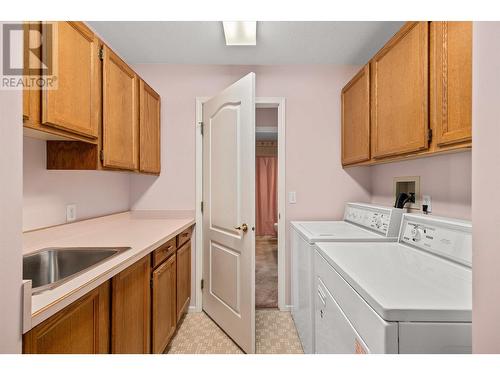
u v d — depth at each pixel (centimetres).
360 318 92
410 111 148
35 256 142
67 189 183
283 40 222
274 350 200
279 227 268
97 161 160
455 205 156
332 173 267
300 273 207
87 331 105
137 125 209
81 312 102
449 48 121
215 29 206
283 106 266
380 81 182
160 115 263
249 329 194
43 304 81
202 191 264
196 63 263
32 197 156
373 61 192
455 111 118
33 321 75
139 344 150
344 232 196
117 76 178
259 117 367
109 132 168
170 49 237
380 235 183
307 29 206
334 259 126
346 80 266
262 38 219
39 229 157
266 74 266
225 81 265
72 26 135
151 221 251
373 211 207
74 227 183
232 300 216
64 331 93
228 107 221
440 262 122
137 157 209
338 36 215
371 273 106
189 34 213
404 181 208
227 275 223
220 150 232
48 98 119
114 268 116
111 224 226
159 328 177
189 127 265
